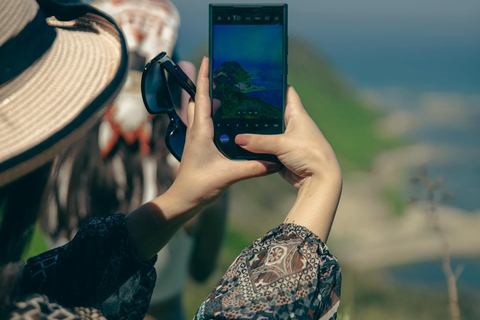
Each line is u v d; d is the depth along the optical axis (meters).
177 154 1.76
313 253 1.52
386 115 65.38
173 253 2.92
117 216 1.70
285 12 1.74
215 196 1.66
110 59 1.44
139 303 1.66
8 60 1.27
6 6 1.29
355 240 31.64
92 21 1.56
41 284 1.63
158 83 1.73
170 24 2.96
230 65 1.71
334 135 46.06
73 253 1.66
